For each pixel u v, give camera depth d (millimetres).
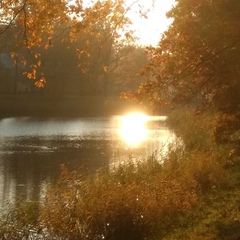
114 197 13859
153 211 13945
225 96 14641
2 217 15539
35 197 19891
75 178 19188
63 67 65438
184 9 12625
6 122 54781
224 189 17672
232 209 14141
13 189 21938
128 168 19938
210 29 12219
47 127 50500
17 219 14922
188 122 38625
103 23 10562
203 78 13883
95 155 32062
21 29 9500
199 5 12477
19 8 9055
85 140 40531
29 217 14812
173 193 15539
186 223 13516
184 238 11984
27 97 70500
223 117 17141
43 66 65375
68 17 9469
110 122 57500
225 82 13547
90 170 26250
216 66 13086
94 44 11164
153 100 14000
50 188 17562
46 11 9133
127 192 14383
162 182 16891
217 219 13211
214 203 15414
